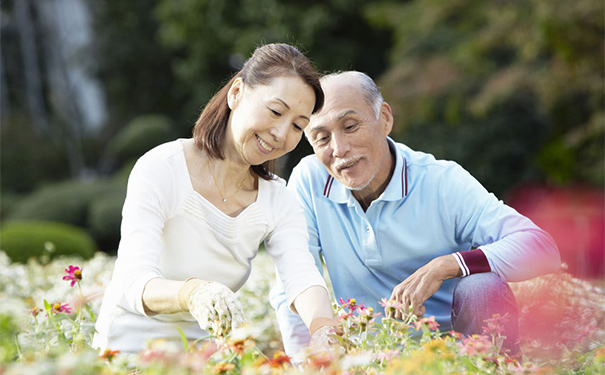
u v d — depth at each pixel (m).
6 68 19.39
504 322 2.31
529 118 13.15
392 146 2.74
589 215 10.11
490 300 2.38
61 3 18.92
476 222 2.65
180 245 2.28
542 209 12.38
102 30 18.41
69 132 18.45
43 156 18.08
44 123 19.31
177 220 2.27
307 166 2.86
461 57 11.83
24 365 1.59
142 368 1.63
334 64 15.11
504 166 13.27
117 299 2.24
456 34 12.77
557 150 12.88
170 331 2.27
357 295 2.80
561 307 2.79
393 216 2.68
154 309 2.02
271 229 2.41
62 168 18.31
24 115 19.05
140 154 16.47
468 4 12.07
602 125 11.18
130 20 18.14
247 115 2.19
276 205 2.43
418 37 12.91
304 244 2.42
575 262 7.37
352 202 2.69
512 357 2.17
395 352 1.77
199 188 2.30
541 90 11.20
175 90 18.14
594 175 11.97
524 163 13.30
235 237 2.32
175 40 15.70
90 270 5.16
